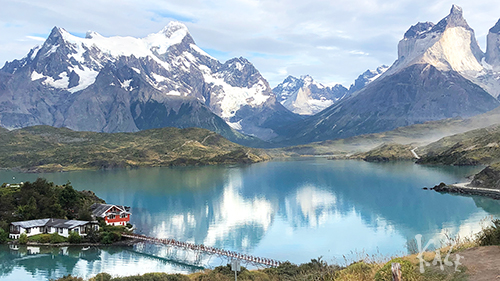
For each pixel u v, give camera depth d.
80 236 145.25
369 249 134.62
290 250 138.12
